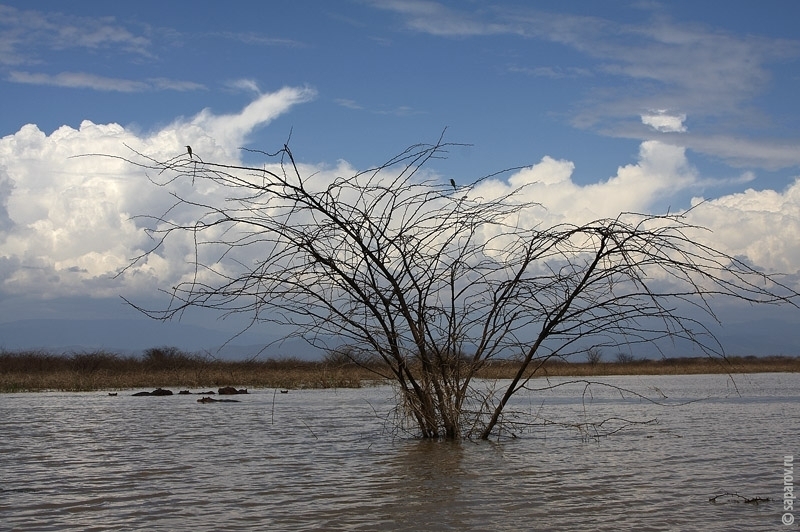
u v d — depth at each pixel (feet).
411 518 27.53
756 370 245.86
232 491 32.71
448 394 50.26
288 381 134.41
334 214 44.39
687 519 27.45
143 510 29.09
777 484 34.30
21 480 35.70
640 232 41.83
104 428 60.90
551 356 48.29
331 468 38.75
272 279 43.34
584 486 33.55
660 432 55.98
